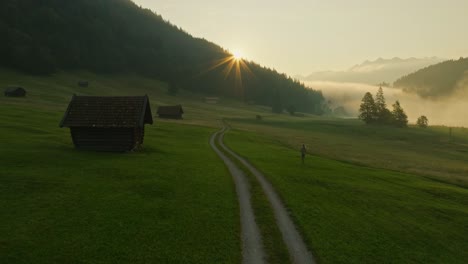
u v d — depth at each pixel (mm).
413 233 19703
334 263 14844
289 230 18062
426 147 102250
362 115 164500
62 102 104562
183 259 13773
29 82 136375
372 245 17141
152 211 18719
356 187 29359
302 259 14969
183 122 99000
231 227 17469
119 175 26141
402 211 23812
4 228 15258
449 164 64750
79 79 178625
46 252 13438
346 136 117562
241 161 39219
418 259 16297
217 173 30234
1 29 159500
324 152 62906
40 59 160375
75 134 37938
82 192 21062
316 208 21969
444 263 16328
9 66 153750
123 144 38062
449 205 27500
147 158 34875
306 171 35094
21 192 20109
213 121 117250
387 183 33500
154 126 73562
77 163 29000
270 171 33062
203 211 19469
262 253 15078
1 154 28641
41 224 15945
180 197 21797
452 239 19734
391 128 147000
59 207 18234
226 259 14141
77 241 14531
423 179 40250
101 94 152125
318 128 132500
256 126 119000
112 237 15125
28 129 45688
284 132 105062
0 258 12766
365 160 56531
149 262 13289
